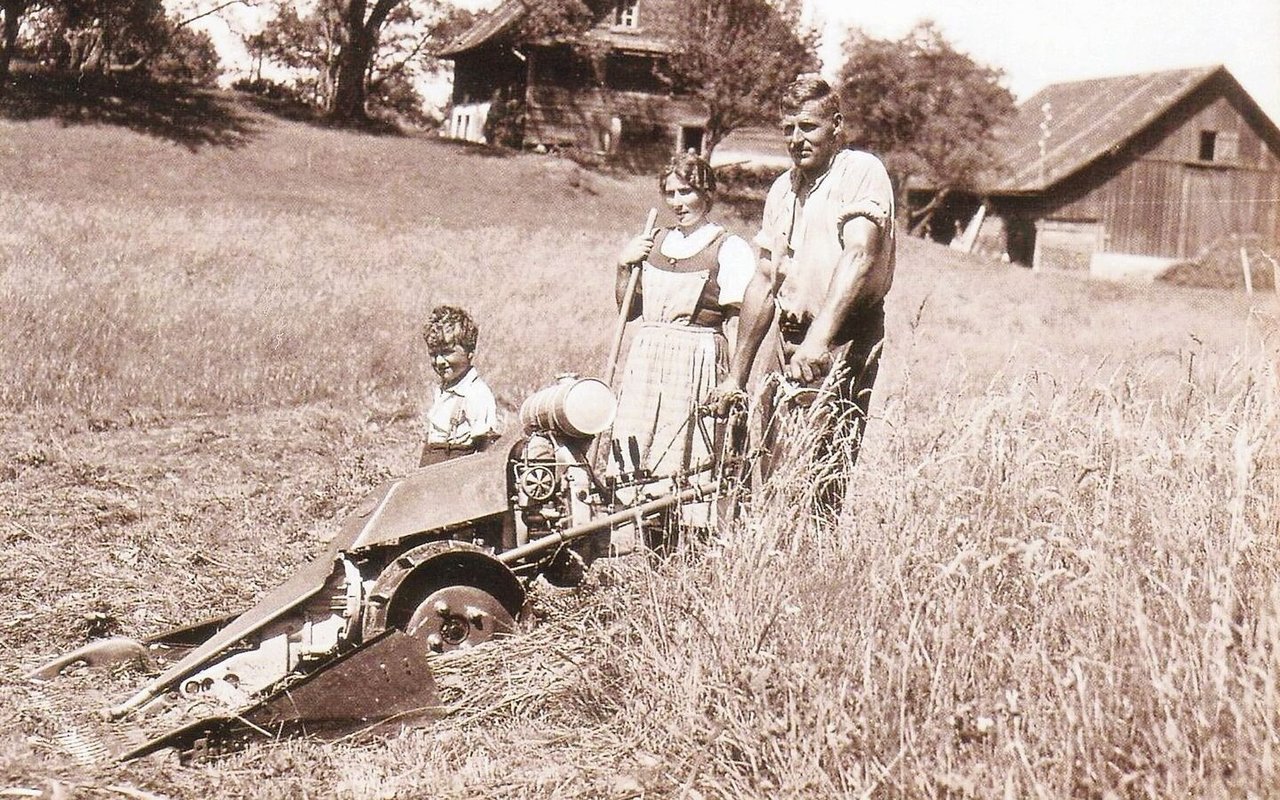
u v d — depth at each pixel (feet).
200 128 136.26
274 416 36.81
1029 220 161.38
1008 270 128.88
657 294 18.60
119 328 43.14
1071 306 97.04
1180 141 158.30
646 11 165.37
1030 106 181.37
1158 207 158.10
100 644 15.80
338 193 121.19
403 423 36.88
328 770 12.60
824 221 15.99
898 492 12.67
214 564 21.48
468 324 19.11
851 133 150.41
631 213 131.44
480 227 109.09
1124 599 10.27
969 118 149.48
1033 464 12.05
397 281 64.80
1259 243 148.66
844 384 15.64
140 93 148.77
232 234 79.36
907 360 14.62
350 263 71.15
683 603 13.17
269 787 12.10
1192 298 114.42
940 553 11.69
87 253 62.08
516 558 15.56
